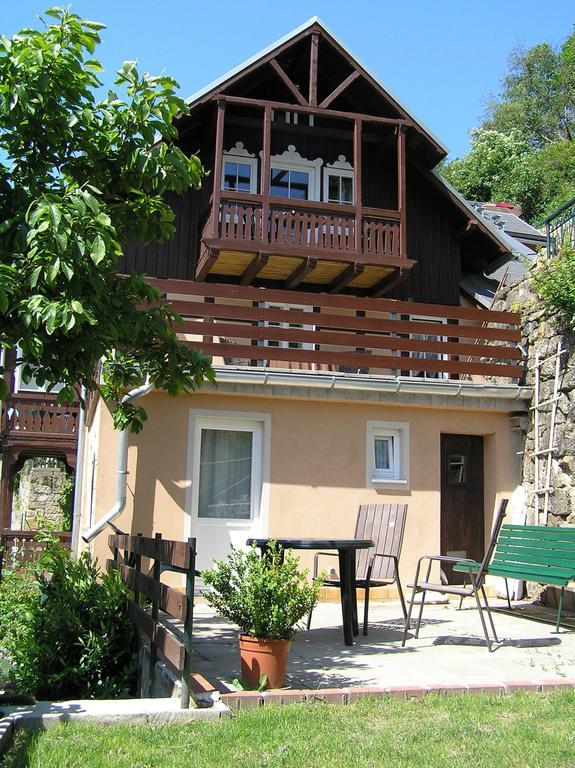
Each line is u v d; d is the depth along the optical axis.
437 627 8.33
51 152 5.34
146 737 4.32
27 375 4.82
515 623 8.65
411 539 10.79
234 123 14.34
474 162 41.00
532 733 4.45
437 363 11.28
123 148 5.44
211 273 14.50
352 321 11.16
